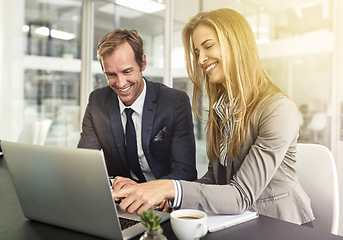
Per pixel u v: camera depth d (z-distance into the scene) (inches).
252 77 47.4
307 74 98.5
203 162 129.0
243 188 39.8
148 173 67.8
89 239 31.4
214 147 53.9
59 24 185.0
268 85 49.0
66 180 31.3
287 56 102.1
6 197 45.1
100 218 30.7
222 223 34.1
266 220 36.4
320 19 94.9
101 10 185.0
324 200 48.9
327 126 95.7
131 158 64.2
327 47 94.1
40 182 33.5
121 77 59.2
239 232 32.6
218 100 53.7
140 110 63.5
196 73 55.9
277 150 41.8
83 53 195.5
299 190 46.9
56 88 185.6
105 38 59.2
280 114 43.7
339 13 91.4
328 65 94.4
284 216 44.8
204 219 29.4
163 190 37.5
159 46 150.5
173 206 38.2
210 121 54.7
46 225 35.3
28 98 174.4
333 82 93.7
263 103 46.1
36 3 174.9
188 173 61.3
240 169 42.2
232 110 48.2
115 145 64.9
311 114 98.5
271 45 105.4
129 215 37.3
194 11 133.3
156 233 25.7
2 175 58.3
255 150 42.5
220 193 38.4
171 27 145.4
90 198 30.5
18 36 168.7
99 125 66.1
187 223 28.6
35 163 32.9
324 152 50.7
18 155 34.0
